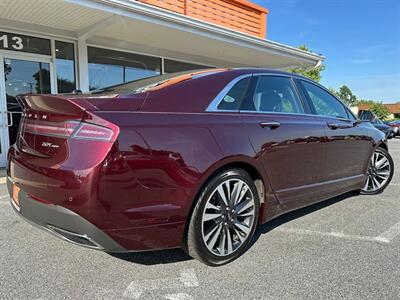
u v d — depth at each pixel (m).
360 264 2.53
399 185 5.20
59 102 2.02
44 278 2.25
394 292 2.16
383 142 4.45
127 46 7.46
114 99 2.08
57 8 5.05
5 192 4.23
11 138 6.07
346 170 3.72
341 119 3.70
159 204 2.07
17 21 5.75
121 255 2.61
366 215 3.66
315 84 3.61
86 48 6.77
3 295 2.04
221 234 2.44
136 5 5.25
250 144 2.54
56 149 2.02
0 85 5.80
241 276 2.33
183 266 2.46
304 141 3.02
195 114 2.34
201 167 2.23
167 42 7.30
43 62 6.32
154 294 2.10
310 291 2.16
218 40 6.91
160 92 2.29
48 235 2.95
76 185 1.87
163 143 2.08
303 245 2.85
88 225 1.89
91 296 2.06
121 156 1.92
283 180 2.86
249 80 2.86
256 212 2.66
